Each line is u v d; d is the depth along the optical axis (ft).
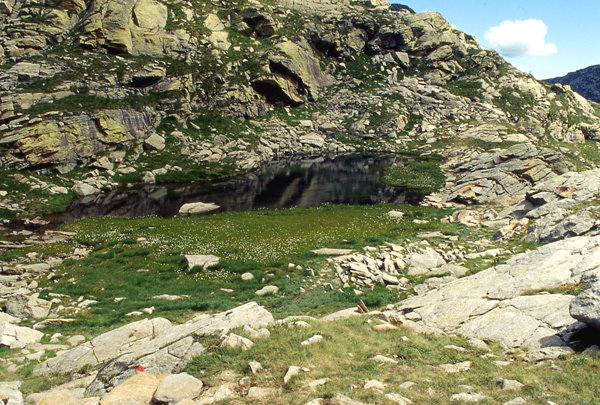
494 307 44.04
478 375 31.01
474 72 379.14
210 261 80.69
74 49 218.59
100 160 175.11
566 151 261.85
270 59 292.20
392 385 29.86
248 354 36.29
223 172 201.98
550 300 41.19
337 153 272.72
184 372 33.45
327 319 49.93
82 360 41.16
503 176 138.92
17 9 225.56
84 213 130.52
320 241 95.09
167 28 267.39
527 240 82.58
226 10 319.47
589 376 28.35
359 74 364.79
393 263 75.77
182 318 55.26
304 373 31.94
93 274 76.38
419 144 272.72
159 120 216.95
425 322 46.11
